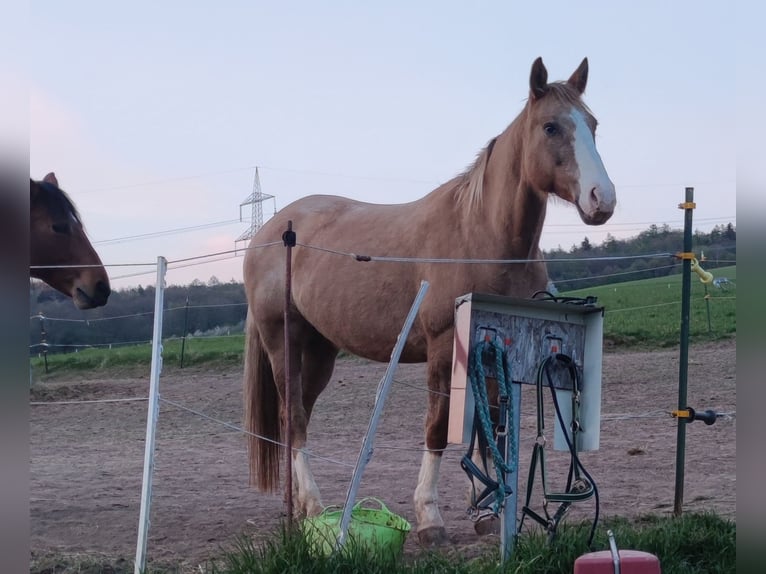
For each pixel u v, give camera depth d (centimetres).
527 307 437
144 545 397
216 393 1456
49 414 1301
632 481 674
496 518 534
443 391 535
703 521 455
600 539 430
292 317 654
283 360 646
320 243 636
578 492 427
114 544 525
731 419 962
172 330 2839
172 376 1702
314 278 626
